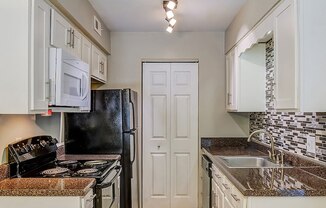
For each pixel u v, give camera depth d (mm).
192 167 4141
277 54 2125
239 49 3291
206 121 4070
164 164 4156
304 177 2045
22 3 1778
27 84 1773
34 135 2557
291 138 2678
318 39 1783
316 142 2221
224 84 4066
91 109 3252
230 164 3020
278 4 2102
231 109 3648
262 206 1732
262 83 3361
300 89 1790
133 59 4086
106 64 4012
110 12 3236
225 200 2395
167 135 4160
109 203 2410
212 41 4082
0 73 1779
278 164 2648
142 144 4129
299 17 1797
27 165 2295
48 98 1972
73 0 2432
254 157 3055
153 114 4152
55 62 2004
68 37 2412
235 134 4051
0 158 2051
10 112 1775
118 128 3229
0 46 1784
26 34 1776
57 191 1791
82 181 2000
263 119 3467
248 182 1908
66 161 2760
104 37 3689
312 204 1722
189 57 4078
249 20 2834
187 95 4145
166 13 3023
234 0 2895
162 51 4086
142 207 4109
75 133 3244
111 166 2580
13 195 1796
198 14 3316
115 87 4082
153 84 4152
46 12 1996
